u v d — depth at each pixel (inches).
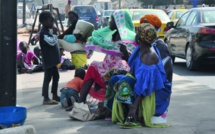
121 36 264.2
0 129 211.6
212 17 505.7
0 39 226.4
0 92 230.2
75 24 464.8
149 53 234.7
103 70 267.6
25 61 463.8
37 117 270.1
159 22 255.4
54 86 313.7
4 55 227.1
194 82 407.2
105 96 262.1
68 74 445.7
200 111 283.7
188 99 323.3
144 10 752.3
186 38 520.7
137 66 235.9
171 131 233.9
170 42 593.0
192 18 529.0
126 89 235.9
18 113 219.6
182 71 517.0
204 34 479.2
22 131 205.2
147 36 230.7
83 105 260.4
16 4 226.4
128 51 263.9
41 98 331.0
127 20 270.1
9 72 229.0
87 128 240.2
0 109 226.2
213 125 247.8
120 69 264.5
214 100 319.9
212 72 505.4
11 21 225.3
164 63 243.6
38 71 468.8
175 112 280.5
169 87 242.7
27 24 1172.5
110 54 266.2
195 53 492.1
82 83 293.4
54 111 287.3
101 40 269.0
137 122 241.3
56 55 304.3
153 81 232.5
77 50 467.2
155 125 241.3
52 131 235.9
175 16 864.9
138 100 235.5
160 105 240.7
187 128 240.7
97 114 258.8
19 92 356.5
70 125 248.1
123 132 230.5
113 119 247.3
